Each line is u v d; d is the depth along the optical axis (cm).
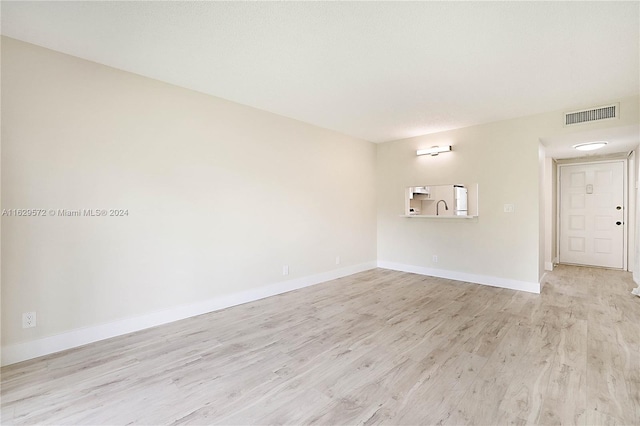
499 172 432
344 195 510
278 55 250
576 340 258
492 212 439
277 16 199
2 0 181
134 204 283
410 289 426
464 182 466
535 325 293
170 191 306
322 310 342
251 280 377
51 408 174
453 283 457
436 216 495
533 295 392
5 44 221
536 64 263
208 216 336
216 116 341
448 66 268
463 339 263
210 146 337
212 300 339
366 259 555
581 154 533
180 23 207
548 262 541
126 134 278
